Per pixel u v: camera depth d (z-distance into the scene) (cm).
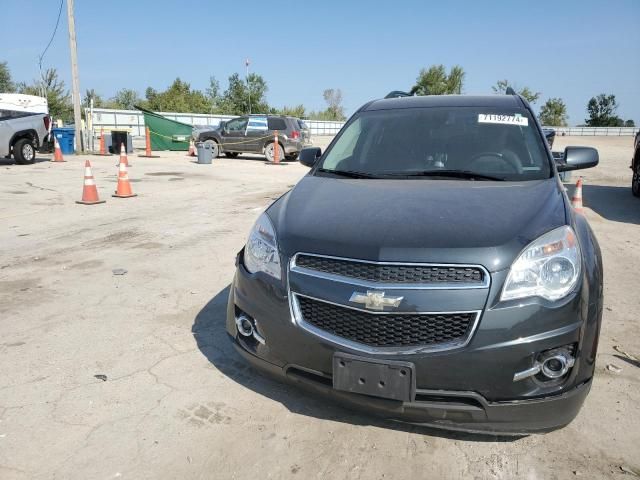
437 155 357
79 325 401
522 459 252
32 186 1120
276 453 256
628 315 429
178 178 1331
